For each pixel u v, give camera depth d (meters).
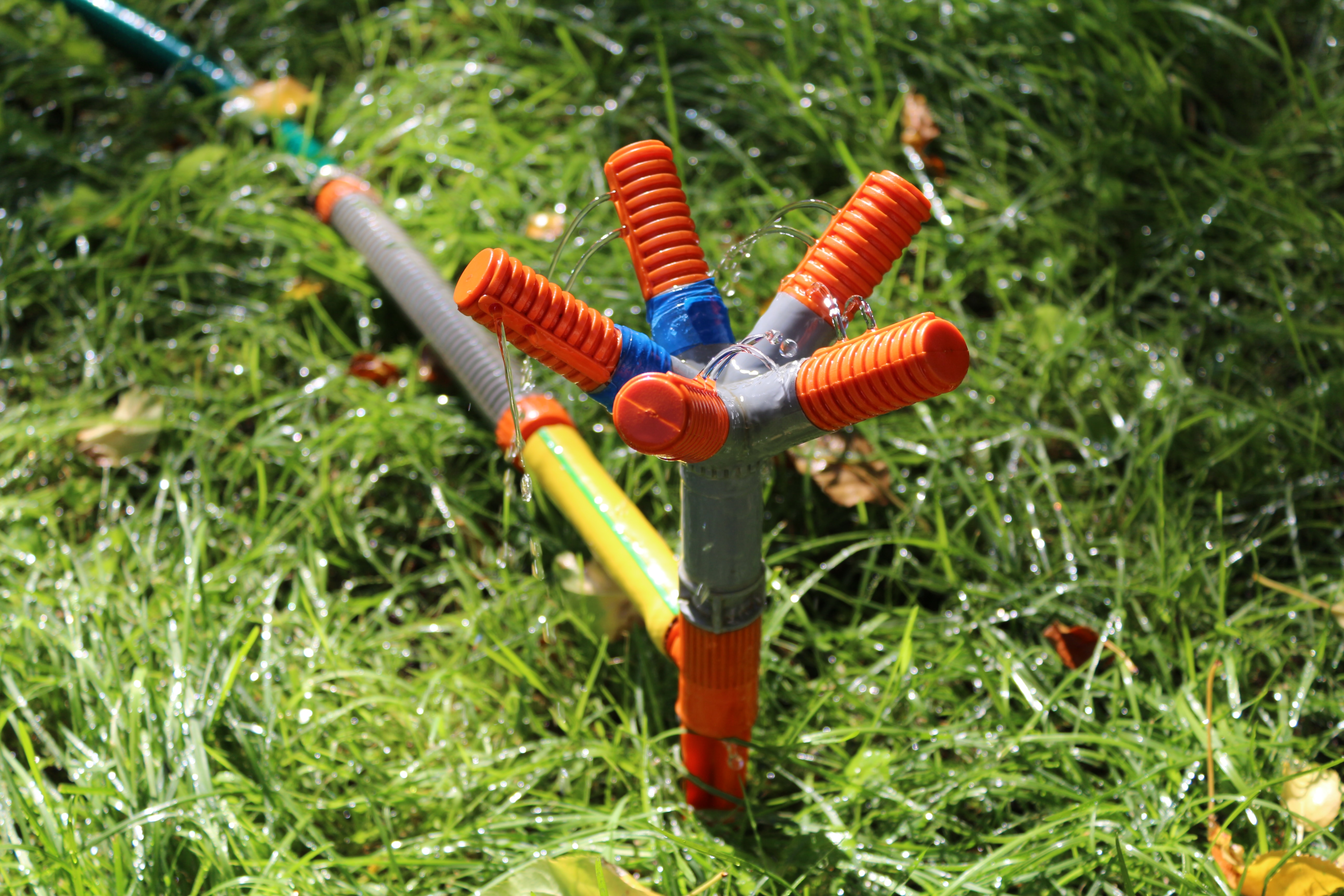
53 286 2.24
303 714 1.63
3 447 2.01
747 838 1.49
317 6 2.83
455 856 1.48
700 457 1.05
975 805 1.55
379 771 1.56
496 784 1.54
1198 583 1.76
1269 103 2.50
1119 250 2.30
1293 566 1.85
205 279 2.30
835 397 1.03
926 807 1.51
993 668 1.69
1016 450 1.92
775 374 1.09
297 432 2.02
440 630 1.77
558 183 2.38
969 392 2.02
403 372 2.14
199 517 1.88
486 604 1.80
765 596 1.33
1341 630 1.70
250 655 1.74
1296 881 1.31
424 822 1.54
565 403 1.97
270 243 2.31
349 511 1.92
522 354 1.83
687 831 1.50
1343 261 2.17
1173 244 2.26
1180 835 1.41
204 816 1.42
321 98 2.68
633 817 1.47
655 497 1.90
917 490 1.91
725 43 2.56
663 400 0.97
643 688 1.66
